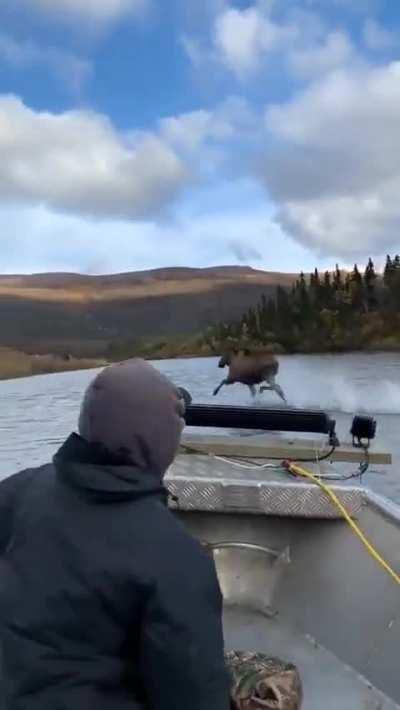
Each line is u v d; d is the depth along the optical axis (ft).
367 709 9.62
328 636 11.08
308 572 11.74
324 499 11.53
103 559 5.17
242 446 12.70
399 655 9.98
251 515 12.03
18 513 5.71
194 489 11.67
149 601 5.08
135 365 5.67
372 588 10.97
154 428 5.44
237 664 8.07
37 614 5.22
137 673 5.25
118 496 5.36
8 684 5.24
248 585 12.00
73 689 5.16
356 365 115.44
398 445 33.68
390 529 11.23
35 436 52.42
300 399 67.10
